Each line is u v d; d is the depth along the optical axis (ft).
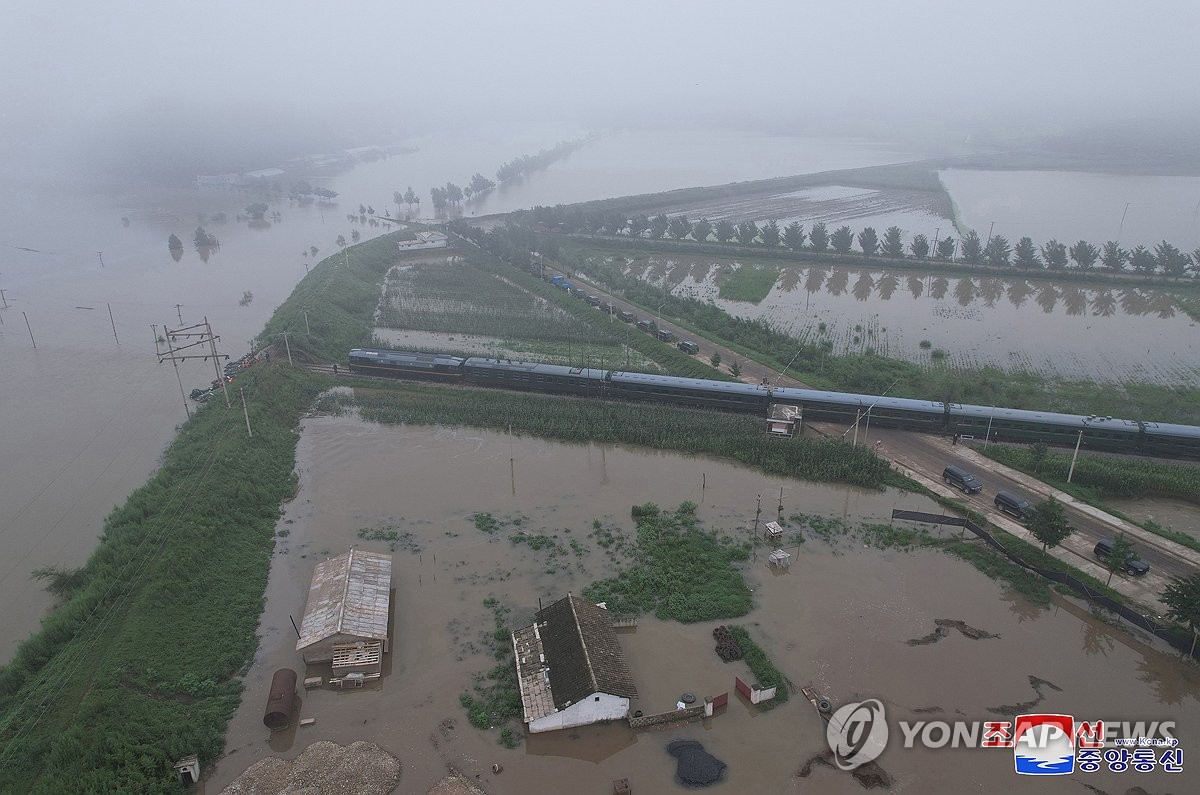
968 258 534.78
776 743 155.22
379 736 158.51
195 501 231.09
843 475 260.42
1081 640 184.85
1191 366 358.84
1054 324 425.28
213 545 214.90
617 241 644.69
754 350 383.24
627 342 401.70
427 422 313.32
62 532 238.89
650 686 169.99
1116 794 143.02
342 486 263.08
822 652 180.34
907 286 510.17
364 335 424.46
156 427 313.73
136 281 563.89
